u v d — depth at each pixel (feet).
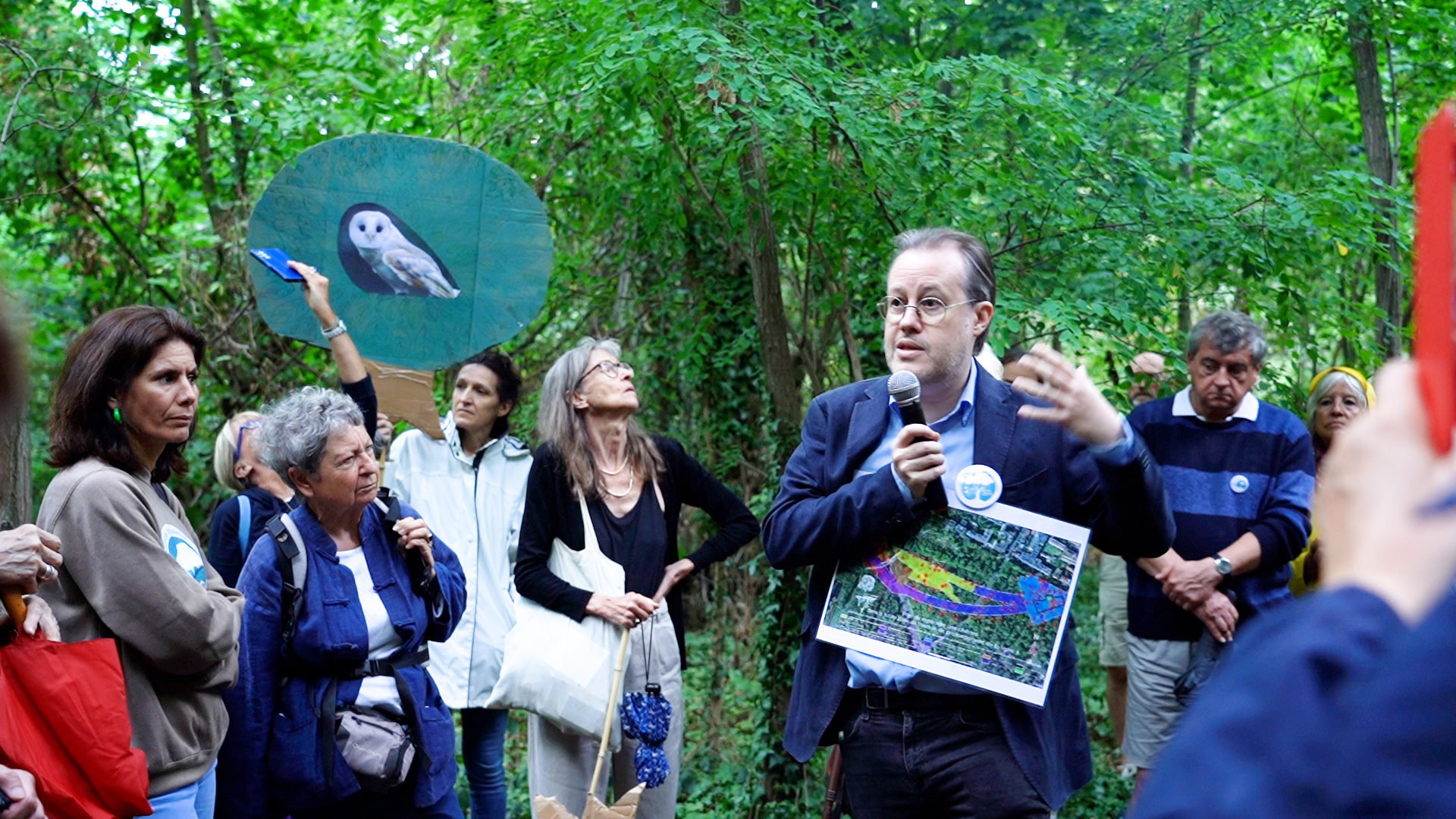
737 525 14.34
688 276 20.25
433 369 14.64
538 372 24.03
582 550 13.08
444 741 10.92
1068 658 9.09
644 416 22.25
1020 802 8.52
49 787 7.73
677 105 16.84
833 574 9.32
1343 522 2.37
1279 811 2.06
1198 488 13.35
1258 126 26.71
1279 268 16.39
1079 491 8.87
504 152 20.59
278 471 10.59
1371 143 21.40
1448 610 2.08
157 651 8.60
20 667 7.77
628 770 13.51
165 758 8.74
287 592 10.33
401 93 23.66
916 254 9.15
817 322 19.03
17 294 5.78
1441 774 1.96
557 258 22.45
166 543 9.16
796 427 17.46
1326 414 15.03
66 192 23.32
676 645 13.74
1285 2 19.54
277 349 23.29
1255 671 2.28
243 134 22.76
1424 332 2.19
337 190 14.44
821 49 16.60
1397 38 20.95
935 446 8.38
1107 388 16.70
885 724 8.95
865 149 15.26
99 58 22.29
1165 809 2.19
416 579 11.16
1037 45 21.15
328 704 10.23
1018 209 15.98
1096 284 16.30
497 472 15.33
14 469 13.47
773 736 16.19
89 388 8.92
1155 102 22.22
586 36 15.84
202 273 23.17
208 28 23.18
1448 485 2.25
